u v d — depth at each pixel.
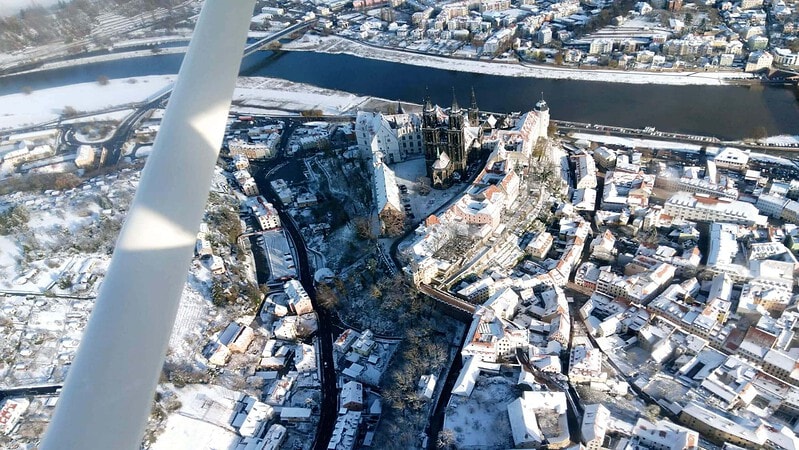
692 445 170.50
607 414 184.25
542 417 183.62
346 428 196.88
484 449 177.75
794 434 180.88
